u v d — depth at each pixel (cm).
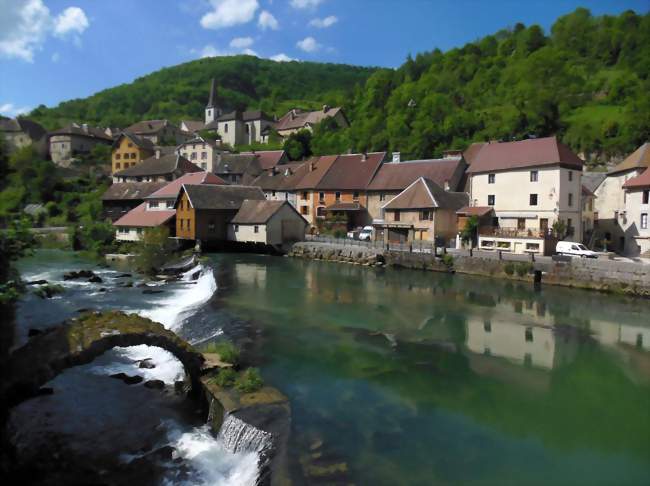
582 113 8631
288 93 18862
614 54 10762
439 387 1568
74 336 1359
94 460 1147
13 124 10381
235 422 1199
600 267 3089
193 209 5131
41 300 2780
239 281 3344
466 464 1122
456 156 6019
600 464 1152
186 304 2747
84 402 1440
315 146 9862
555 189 4203
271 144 11169
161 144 11800
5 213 1756
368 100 11569
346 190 6206
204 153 9994
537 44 11719
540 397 1522
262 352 1828
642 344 2072
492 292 3075
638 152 4872
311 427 1244
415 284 3344
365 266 4228
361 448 1157
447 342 2047
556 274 3278
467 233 4353
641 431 1316
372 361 1783
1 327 1894
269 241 5012
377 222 5197
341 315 2436
